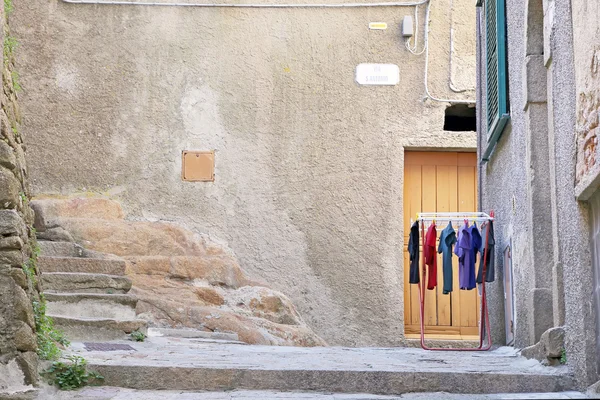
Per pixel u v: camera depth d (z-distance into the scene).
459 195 10.70
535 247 6.79
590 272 5.37
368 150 10.52
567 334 5.71
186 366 5.35
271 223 10.38
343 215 10.39
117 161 10.48
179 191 10.45
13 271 5.02
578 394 5.20
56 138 10.48
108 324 6.93
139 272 9.33
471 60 10.71
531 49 7.05
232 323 8.75
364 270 10.27
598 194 5.23
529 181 6.93
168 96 10.62
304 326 9.66
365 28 10.76
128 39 10.70
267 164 10.51
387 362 6.08
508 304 7.93
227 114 10.61
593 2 5.16
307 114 10.60
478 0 9.46
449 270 8.22
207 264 9.64
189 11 10.77
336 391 5.35
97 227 9.55
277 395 5.19
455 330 10.49
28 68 10.56
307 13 10.79
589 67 5.24
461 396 5.29
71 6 10.71
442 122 10.57
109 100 10.58
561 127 5.91
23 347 4.99
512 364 6.12
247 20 10.77
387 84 10.64
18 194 5.29
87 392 5.09
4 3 5.49
